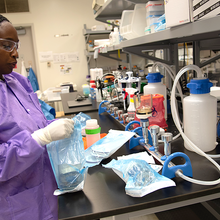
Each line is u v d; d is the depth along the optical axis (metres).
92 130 1.34
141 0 1.92
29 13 5.20
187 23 0.92
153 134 1.10
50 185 1.14
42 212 1.10
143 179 0.87
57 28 5.38
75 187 0.91
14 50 1.00
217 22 0.75
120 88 2.24
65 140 1.01
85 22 5.48
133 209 0.78
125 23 2.21
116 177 0.99
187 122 1.13
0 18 0.97
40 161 1.09
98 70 3.76
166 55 2.48
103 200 0.83
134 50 2.01
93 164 1.12
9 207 1.00
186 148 1.19
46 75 5.52
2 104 0.99
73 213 0.78
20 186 1.03
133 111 1.68
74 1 5.35
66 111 2.50
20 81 1.36
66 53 5.52
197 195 0.82
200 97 1.08
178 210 1.81
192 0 0.88
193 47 2.04
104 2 2.53
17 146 0.88
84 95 3.56
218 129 1.24
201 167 1.00
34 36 5.29
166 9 1.04
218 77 2.43
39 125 1.16
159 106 1.48
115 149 1.17
